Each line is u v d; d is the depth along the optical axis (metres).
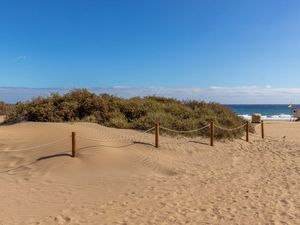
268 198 9.02
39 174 10.62
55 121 19.67
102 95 24.33
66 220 7.30
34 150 12.67
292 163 14.07
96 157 12.03
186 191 9.60
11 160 11.93
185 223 7.18
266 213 7.84
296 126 33.88
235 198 8.98
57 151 12.32
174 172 11.91
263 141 20.17
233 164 13.73
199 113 22.03
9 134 14.92
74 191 9.35
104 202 8.55
